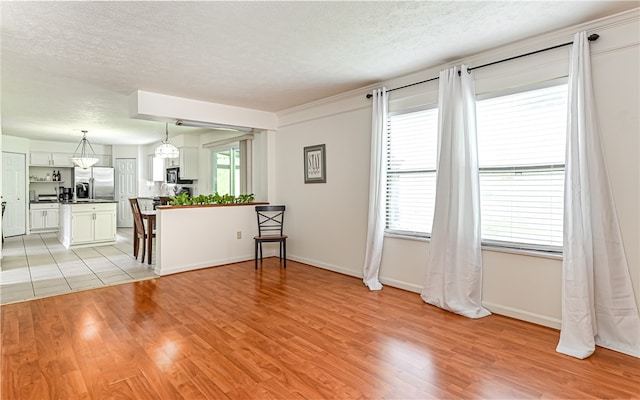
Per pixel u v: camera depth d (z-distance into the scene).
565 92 2.86
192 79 3.92
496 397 1.99
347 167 4.66
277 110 5.56
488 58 3.23
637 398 1.97
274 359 2.43
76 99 4.74
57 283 4.26
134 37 2.82
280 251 5.36
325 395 2.01
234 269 5.03
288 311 3.35
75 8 2.35
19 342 2.66
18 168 8.24
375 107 4.13
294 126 5.47
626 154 2.54
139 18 2.50
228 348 2.59
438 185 3.49
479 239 3.26
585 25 2.65
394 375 2.22
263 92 4.49
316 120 5.09
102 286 4.14
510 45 3.05
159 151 6.40
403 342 2.68
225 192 7.58
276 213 5.80
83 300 3.65
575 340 2.53
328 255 4.98
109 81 3.96
